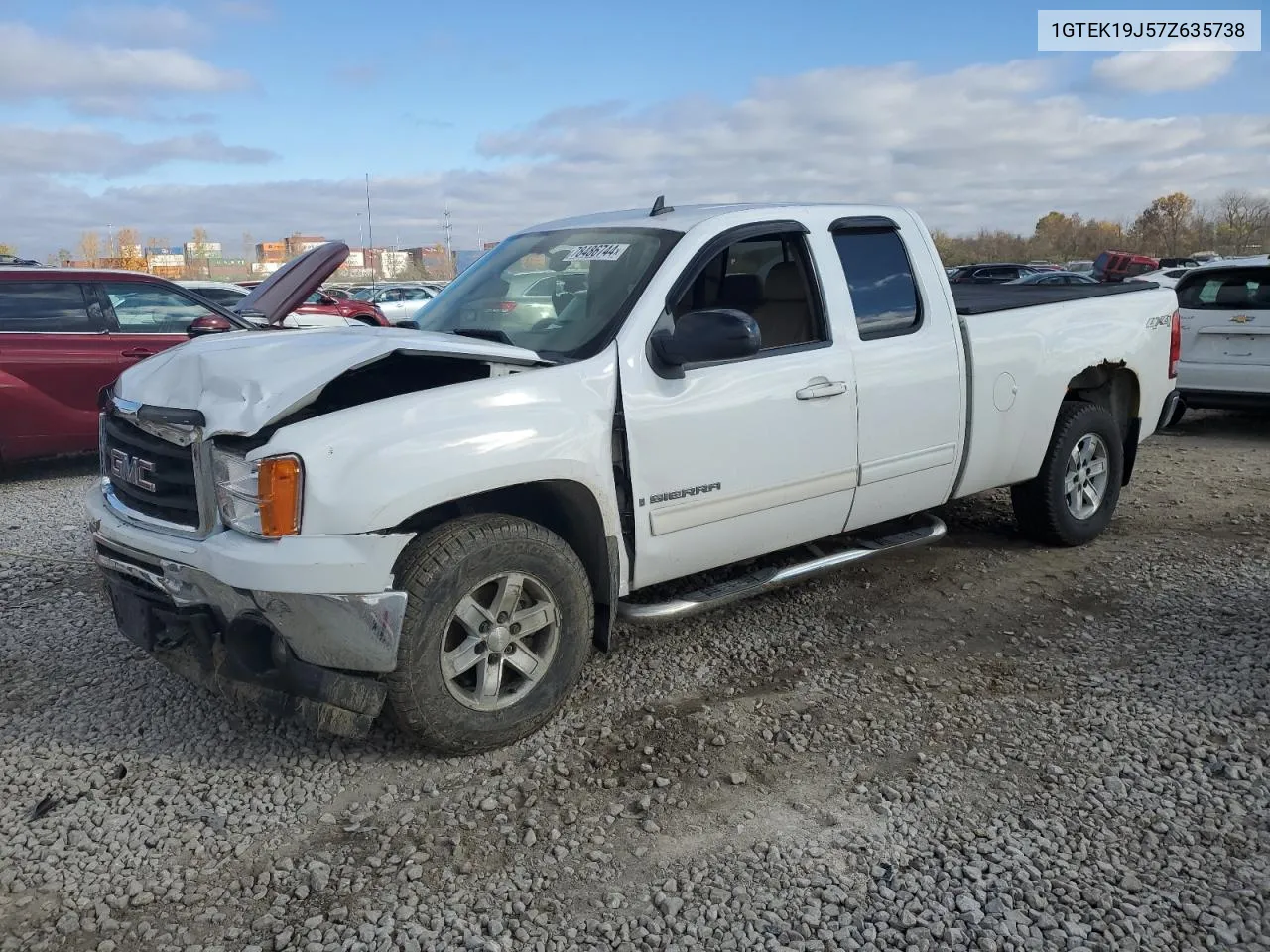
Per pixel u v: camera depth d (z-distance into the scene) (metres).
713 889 2.79
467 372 3.60
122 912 2.71
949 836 3.02
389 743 3.58
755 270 4.50
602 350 3.74
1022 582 5.28
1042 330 5.33
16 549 6.03
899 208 4.93
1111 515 6.04
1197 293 9.70
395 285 29.45
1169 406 6.32
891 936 2.58
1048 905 2.69
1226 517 6.54
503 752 3.53
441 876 2.86
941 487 5.00
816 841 3.00
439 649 3.29
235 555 3.08
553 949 2.56
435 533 3.33
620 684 4.07
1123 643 4.44
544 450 3.45
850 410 4.45
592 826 3.09
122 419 3.71
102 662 4.29
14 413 7.97
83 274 8.31
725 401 4.01
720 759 3.48
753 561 5.22
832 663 4.27
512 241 4.91
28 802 3.23
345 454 3.09
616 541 3.77
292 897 2.77
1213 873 2.82
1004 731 3.66
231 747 3.57
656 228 4.27
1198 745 3.52
